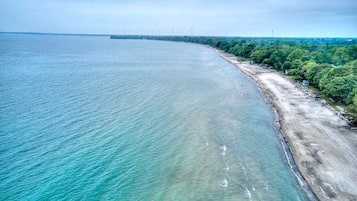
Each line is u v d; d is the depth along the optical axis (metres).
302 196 30.89
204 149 41.16
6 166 33.97
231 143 43.72
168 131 47.16
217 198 30.06
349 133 46.91
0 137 41.59
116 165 35.62
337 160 38.00
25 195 29.16
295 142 43.81
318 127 49.72
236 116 56.94
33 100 62.09
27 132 43.94
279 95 73.19
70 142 41.16
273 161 38.53
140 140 43.12
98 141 42.00
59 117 51.38
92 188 30.91
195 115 56.19
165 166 36.00
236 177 34.19
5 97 63.75
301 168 36.38
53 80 87.19
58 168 34.19
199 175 34.28
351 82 61.84
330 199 30.06
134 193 30.44
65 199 28.98
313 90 77.50
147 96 69.38
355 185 32.34
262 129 50.25
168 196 30.11
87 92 71.62
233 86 86.19
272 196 30.81
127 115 54.22
